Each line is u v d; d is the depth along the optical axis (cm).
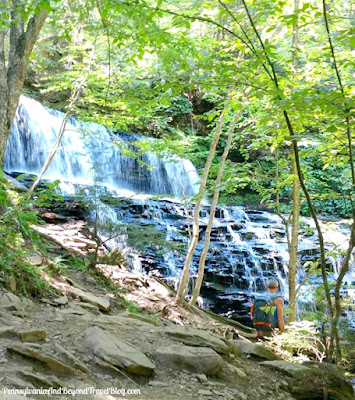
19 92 673
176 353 381
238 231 1311
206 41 744
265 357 483
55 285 566
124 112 1034
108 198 948
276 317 620
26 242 669
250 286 1130
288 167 1033
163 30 487
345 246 1234
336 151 574
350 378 473
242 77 477
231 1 597
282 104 385
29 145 1430
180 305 832
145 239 870
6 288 460
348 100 378
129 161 1666
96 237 873
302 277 1187
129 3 440
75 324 417
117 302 670
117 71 924
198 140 1911
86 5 504
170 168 1802
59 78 987
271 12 484
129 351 364
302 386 423
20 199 547
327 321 503
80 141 1562
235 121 843
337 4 702
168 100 561
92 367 338
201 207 1497
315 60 700
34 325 386
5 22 495
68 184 1225
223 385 370
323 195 738
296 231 792
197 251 1163
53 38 1373
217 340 444
